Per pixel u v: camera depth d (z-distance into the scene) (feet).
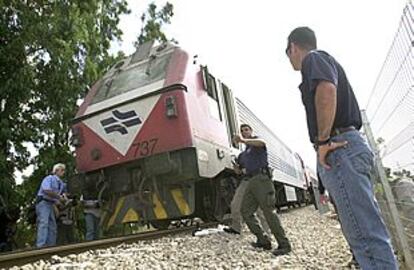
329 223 34.76
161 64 26.22
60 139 47.19
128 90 25.64
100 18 57.57
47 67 45.44
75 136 25.98
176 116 22.90
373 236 6.56
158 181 23.39
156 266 13.62
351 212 6.71
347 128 7.04
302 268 14.17
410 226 13.89
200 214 27.91
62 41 44.70
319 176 7.48
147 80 25.54
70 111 46.78
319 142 6.87
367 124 16.51
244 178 19.17
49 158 45.75
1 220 28.73
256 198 18.47
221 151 27.37
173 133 22.77
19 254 14.78
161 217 23.25
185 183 23.50
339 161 6.83
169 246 18.34
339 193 6.84
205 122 25.64
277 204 45.21
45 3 47.09
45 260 15.34
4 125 40.91
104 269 13.10
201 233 22.47
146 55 28.35
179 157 22.76
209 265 14.12
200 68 27.84
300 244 20.86
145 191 23.72
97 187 24.81
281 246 17.79
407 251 14.66
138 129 23.79
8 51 41.22
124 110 24.53
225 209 28.63
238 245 19.48
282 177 47.11
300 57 8.02
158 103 23.52
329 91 6.67
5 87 40.57
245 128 19.43
